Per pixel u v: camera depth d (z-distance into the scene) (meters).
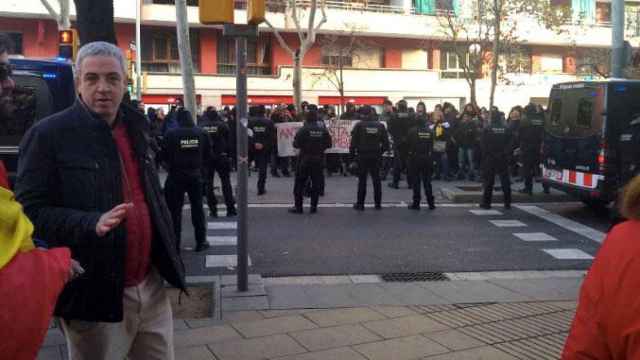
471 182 17.66
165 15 36.53
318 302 6.54
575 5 45.03
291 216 12.06
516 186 16.31
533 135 14.33
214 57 38.66
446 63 43.34
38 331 2.13
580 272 8.27
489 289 7.18
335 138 18.91
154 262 3.25
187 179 8.87
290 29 38.28
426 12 41.38
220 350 5.16
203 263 8.59
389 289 7.12
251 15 6.38
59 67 7.82
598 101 11.76
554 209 13.26
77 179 2.95
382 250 9.35
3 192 2.12
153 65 37.97
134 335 3.25
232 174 18.98
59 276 2.24
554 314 6.21
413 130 12.80
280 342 5.35
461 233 10.67
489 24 27.28
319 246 9.56
